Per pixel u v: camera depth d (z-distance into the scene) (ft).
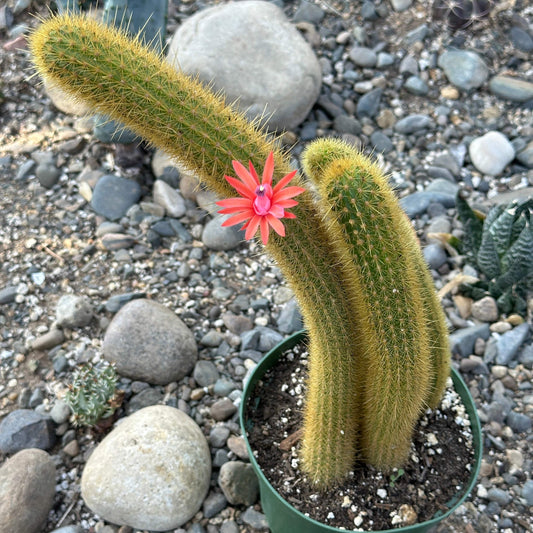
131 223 2.19
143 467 1.48
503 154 2.30
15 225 2.19
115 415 1.73
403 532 1.23
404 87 2.58
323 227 1.07
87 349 1.89
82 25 0.95
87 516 1.58
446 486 1.33
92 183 2.28
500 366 1.82
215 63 2.27
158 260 2.11
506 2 2.77
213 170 1.00
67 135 2.39
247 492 1.56
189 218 2.21
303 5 2.78
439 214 2.19
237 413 1.74
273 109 2.30
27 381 1.83
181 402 1.76
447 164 2.33
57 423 1.73
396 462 1.32
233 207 0.89
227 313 1.97
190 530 1.53
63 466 1.67
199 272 2.08
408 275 1.02
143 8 2.01
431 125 2.44
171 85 0.96
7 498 1.49
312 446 1.27
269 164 0.88
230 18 2.34
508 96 2.51
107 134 2.13
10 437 1.67
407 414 1.19
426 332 1.14
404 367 1.10
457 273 2.05
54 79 0.95
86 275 2.07
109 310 1.96
